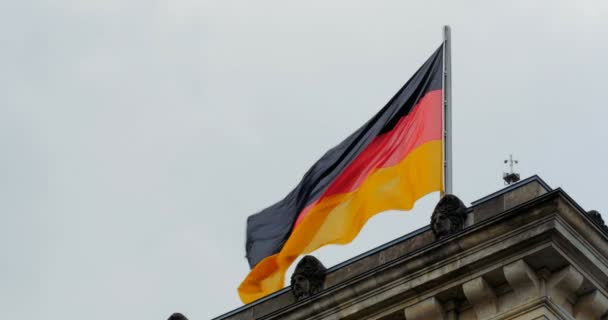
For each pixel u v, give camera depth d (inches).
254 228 2753.4
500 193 2362.2
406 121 2706.7
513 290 2292.1
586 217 2300.7
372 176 2682.1
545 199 2273.6
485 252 2300.7
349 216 2679.6
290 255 2699.3
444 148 2645.2
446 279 2325.3
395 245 2416.3
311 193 2723.9
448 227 2361.0
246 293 2719.0
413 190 2640.3
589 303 2294.5
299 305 2422.5
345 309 2385.6
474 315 2314.2
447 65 2733.8
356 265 2439.7
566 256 2276.1
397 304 2356.1
